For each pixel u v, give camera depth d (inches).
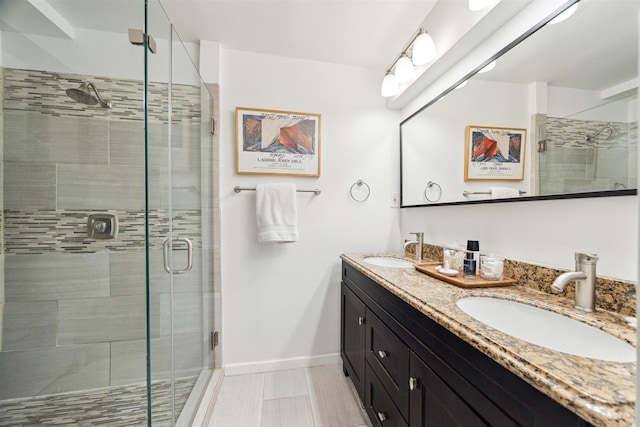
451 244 57.7
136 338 58.1
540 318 32.4
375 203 79.1
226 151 69.7
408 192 75.5
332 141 75.9
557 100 36.4
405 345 37.6
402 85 70.6
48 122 55.2
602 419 14.3
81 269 57.2
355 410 57.5
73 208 56.9
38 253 55.7
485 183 49.0
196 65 67.7
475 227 52.4
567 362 19.4
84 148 56.6
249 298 71.4
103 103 55.4
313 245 75.0
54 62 52.6
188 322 55.7
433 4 54.7
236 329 70.8
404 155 77.5
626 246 29.4
